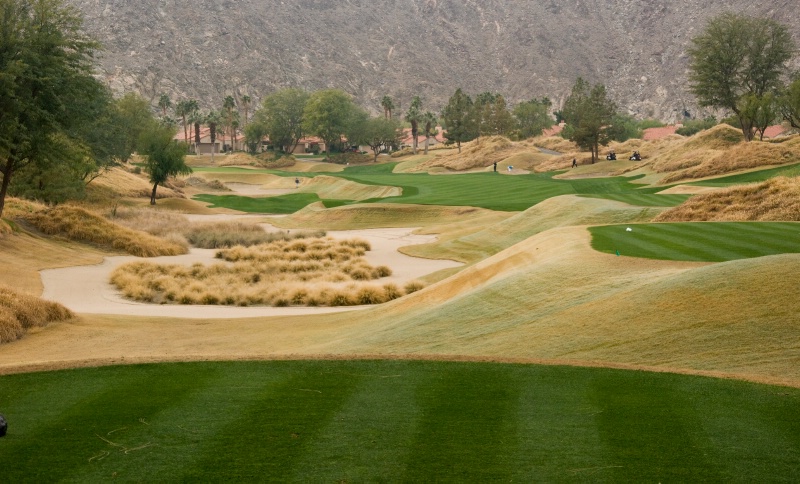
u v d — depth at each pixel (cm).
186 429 920
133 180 9050
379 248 5006
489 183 9138
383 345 1739
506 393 1073
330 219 6906
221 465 802
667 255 2205
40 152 4097
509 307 1927
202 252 4862
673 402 1009
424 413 978
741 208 3691
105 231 4481
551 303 1870
